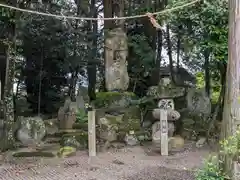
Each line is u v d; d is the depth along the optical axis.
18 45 10.54
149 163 7.75
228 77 4.69
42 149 8.84
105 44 11.48
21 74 12.87
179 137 9.53
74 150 8.57
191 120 10.38
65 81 13.67
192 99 10.77
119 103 10.77
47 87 13.30
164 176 6.42
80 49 13.05
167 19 8.98
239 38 4.58
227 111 4.66
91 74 14.01
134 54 13.29
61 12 12.98
